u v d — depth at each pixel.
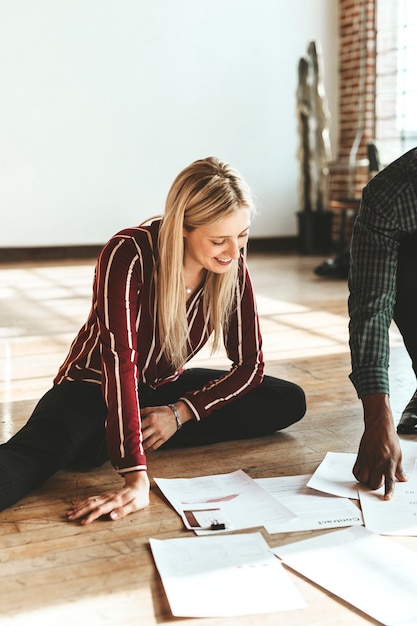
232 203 1.74
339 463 2.09
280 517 1.77
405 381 3.01
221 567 1.55
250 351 2.14
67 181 7.20
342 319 4.38
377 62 7.50
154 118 7.37
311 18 7.76
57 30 6.99
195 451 2.25
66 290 5.45
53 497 1.92
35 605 1.44
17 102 6.97
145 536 1.71
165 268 1.86
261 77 7.65
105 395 1.85
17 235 7.14
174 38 7.33
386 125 7.50
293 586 1.48
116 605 1.44
